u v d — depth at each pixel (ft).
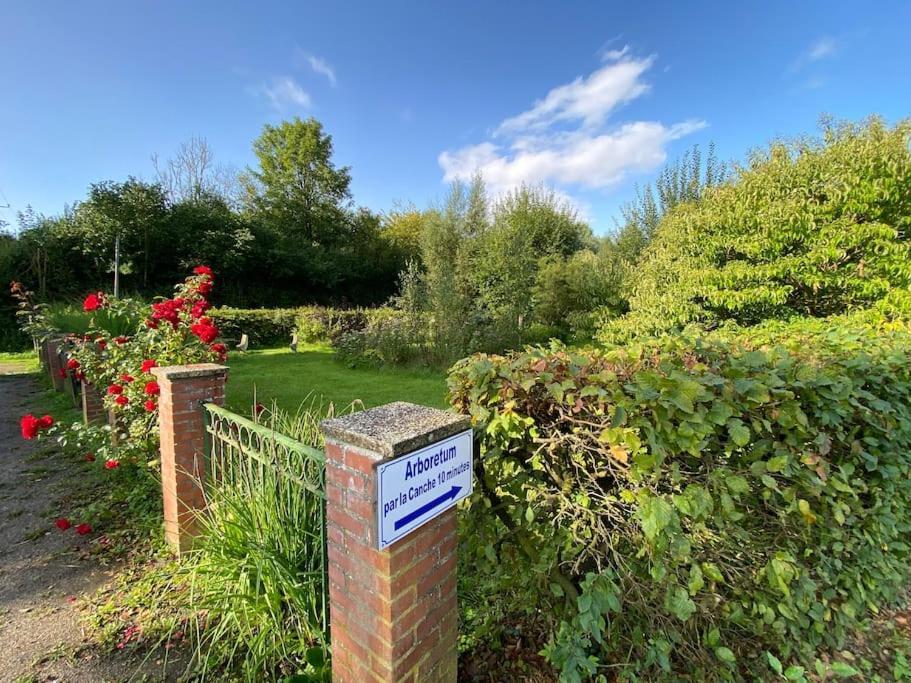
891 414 6.23
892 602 6.73
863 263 18.26
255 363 35.32
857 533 5.81
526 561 5.36
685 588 4.72
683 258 23.17
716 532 4.85
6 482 11.71
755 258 20.83
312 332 47.52
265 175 83.71
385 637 4.01
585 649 5.20
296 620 6.02
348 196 91.76
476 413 5.26
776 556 4.74
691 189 49.49
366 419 4.33
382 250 86.74
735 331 14.82
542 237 55.36
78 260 52.90
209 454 8.37
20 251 46.88
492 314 39.83
